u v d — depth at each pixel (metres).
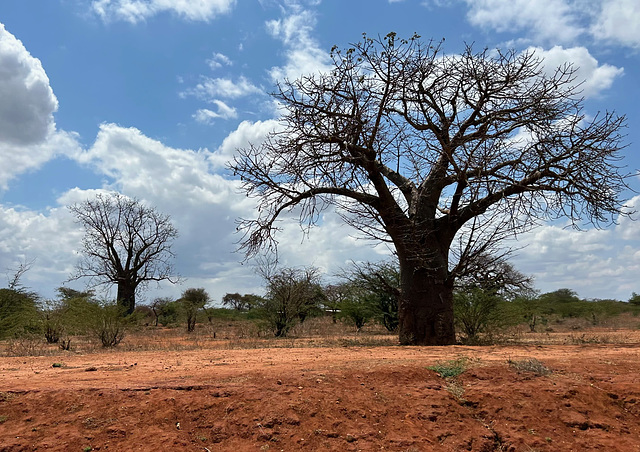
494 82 13.16
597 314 32.00
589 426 5.20
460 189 12.79
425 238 13.32
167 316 36.81
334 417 4.97
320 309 27.09
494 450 4.89
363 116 12.99
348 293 23.58
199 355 9.97
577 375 6.37
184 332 25.64
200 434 4.68
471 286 14.05
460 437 4.94
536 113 12.84
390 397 5.48
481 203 12.95
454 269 13.30
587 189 12.34
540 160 12.66
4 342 15.86
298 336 19.92
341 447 4.57
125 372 6.98
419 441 4.73
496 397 5.60
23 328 16.30
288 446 4.56
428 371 6.39
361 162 13.20
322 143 13.41
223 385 5.52
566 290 37.94
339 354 9.32
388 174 14.76
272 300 20.78
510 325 16.27
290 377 5.89
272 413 4.90
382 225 13.78
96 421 4.73
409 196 14.19
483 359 7.42
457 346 11.70
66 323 15.77
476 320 15.55
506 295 14.95
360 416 5.05
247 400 5.14
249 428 4.73
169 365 7.93
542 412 5.37
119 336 16.06
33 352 12.45
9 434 4.52
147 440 4.48
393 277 21.41
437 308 13.12
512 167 12.47
